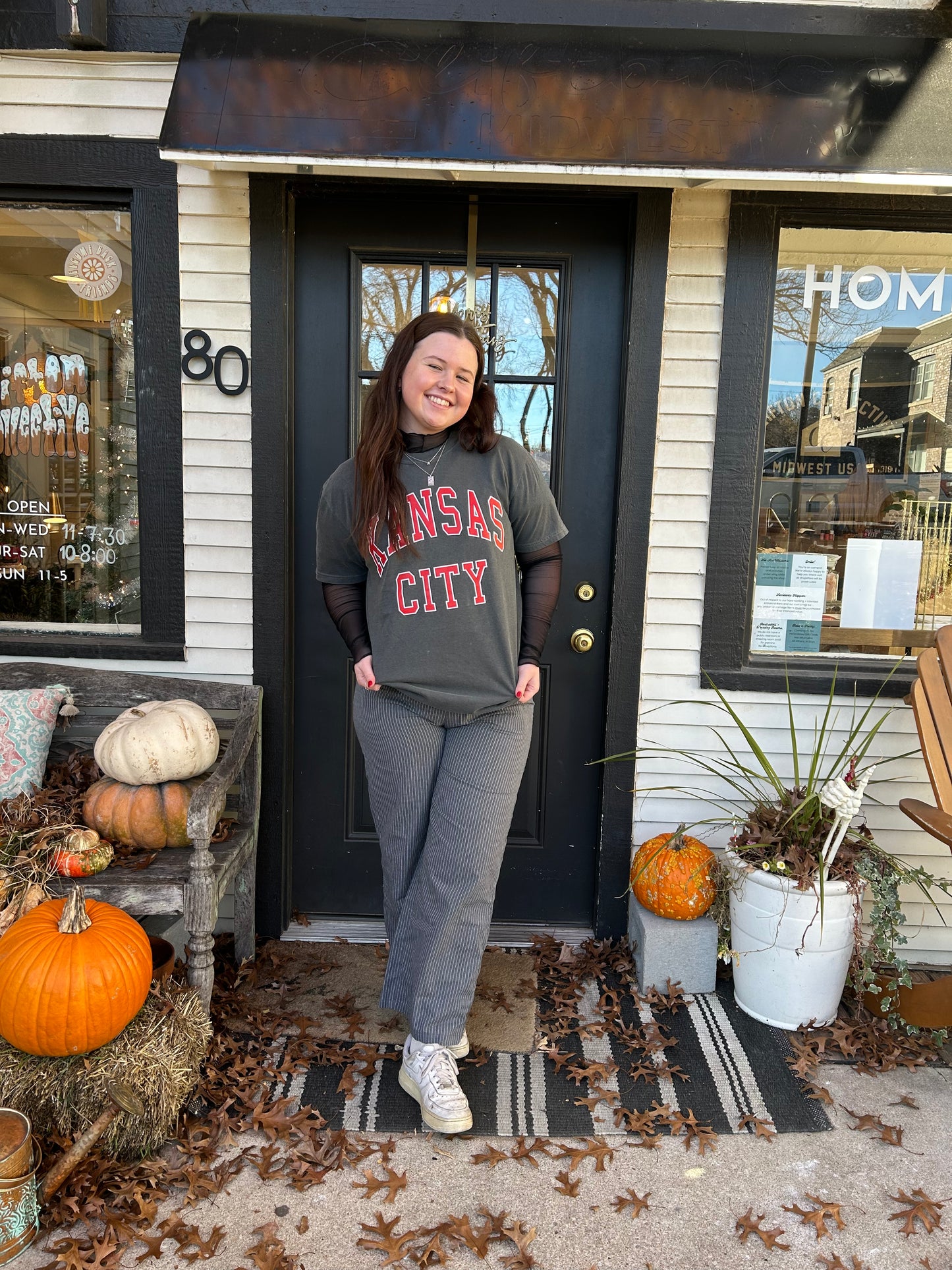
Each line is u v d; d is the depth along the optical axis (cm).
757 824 251
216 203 254
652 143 222
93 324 268
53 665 265
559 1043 231
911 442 273
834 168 221
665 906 249
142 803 227
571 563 278
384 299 270
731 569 268
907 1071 225
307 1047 224
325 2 248
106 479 274
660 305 255
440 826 198
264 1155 188
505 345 272
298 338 270
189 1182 180
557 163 220
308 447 274
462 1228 170
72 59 251
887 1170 191
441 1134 198
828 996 236
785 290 266
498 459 197
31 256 267
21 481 276
